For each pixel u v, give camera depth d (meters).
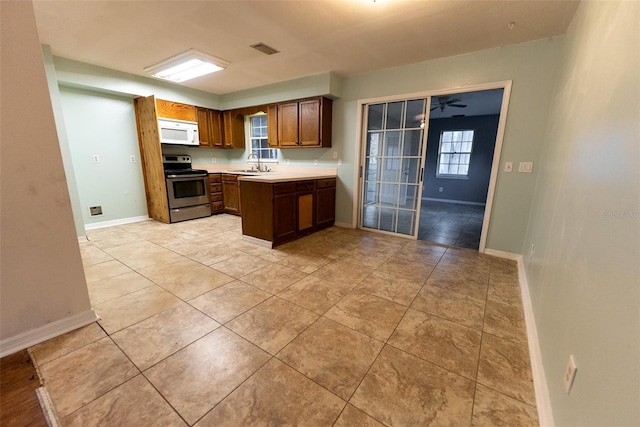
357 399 1.25
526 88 2.69
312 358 1.50
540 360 1.38
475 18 2.21
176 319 1.84
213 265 2.74
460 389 1.31
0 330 1.48
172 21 2.33
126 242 3.43
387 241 3.60
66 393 1.26
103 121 3.96
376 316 1.90
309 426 1.13
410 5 2.04
